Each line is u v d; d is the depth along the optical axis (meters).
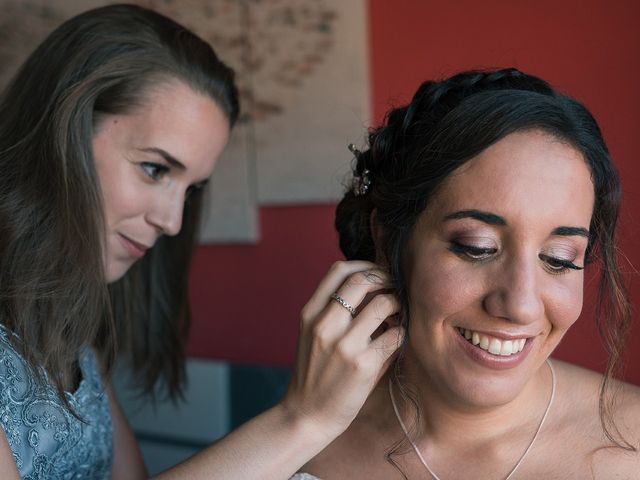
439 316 1.11
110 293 1.86
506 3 2.34
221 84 1.59
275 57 2.67
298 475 1.28
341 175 2.59
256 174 2.76
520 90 1.12
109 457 1.73
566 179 1.07
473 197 1.08
